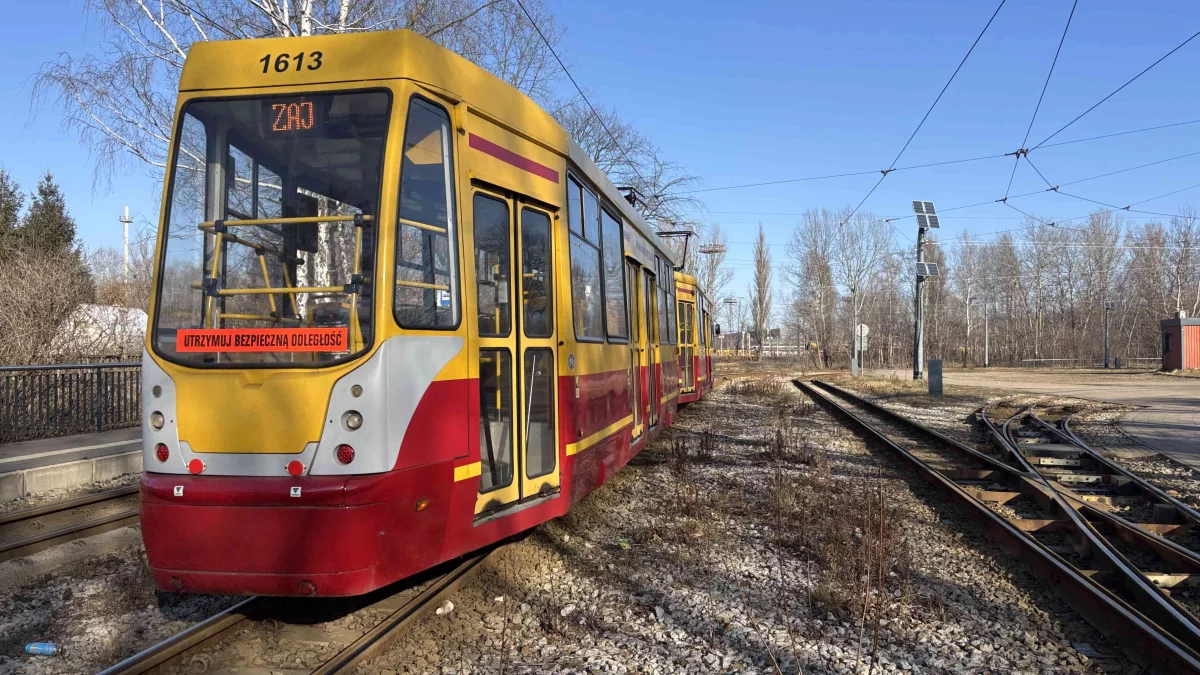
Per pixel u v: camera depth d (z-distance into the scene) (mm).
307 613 4906
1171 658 4062
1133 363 60656
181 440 4285
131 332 18281
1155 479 9805
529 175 5809
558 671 4230
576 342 6449
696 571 6039
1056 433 13750
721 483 9531
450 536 4703
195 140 4699
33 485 8234
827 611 5184
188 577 4188
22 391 10711
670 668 4316
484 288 5207
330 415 4172
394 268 4379
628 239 9125
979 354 77125
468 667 4250
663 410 11883
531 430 5684
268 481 4121
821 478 9297
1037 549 6066
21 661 4273
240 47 4801
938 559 6418
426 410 4496
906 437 14156
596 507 8109
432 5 16516
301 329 4273
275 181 4570
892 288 78562
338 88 4613
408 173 4555
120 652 4336
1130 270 68438
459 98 5008
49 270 16016
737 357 81812
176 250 4562
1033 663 4379
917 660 4426
